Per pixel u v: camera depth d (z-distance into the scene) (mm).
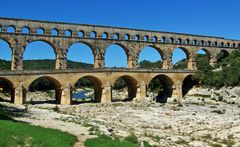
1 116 61562
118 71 132750
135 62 147500
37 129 47094
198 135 65125
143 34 150250
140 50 149125
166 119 85062
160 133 64250
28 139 39594
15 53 121938
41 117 75500
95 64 138625
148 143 51656
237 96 130000
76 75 123375
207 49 169750
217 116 90938
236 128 69938
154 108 109625
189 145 54406
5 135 38406
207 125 76062
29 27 125000
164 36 156000
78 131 55000
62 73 120188
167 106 118000
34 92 191750
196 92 147875
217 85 142000
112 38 142250
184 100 145375
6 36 120438
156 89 178250
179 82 149125
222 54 198875
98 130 56438
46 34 127812
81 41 135250
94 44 137875
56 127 58875
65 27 132000
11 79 110312
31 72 113875
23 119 68750
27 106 99562
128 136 55094
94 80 131375
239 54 171000
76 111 99312
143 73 139375
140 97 137875
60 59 130375
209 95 141625
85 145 43406
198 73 153375
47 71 117312
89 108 107000
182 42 160875
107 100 129375
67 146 40625
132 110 102875
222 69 150250
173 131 68938
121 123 76938
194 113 97500
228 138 62031
